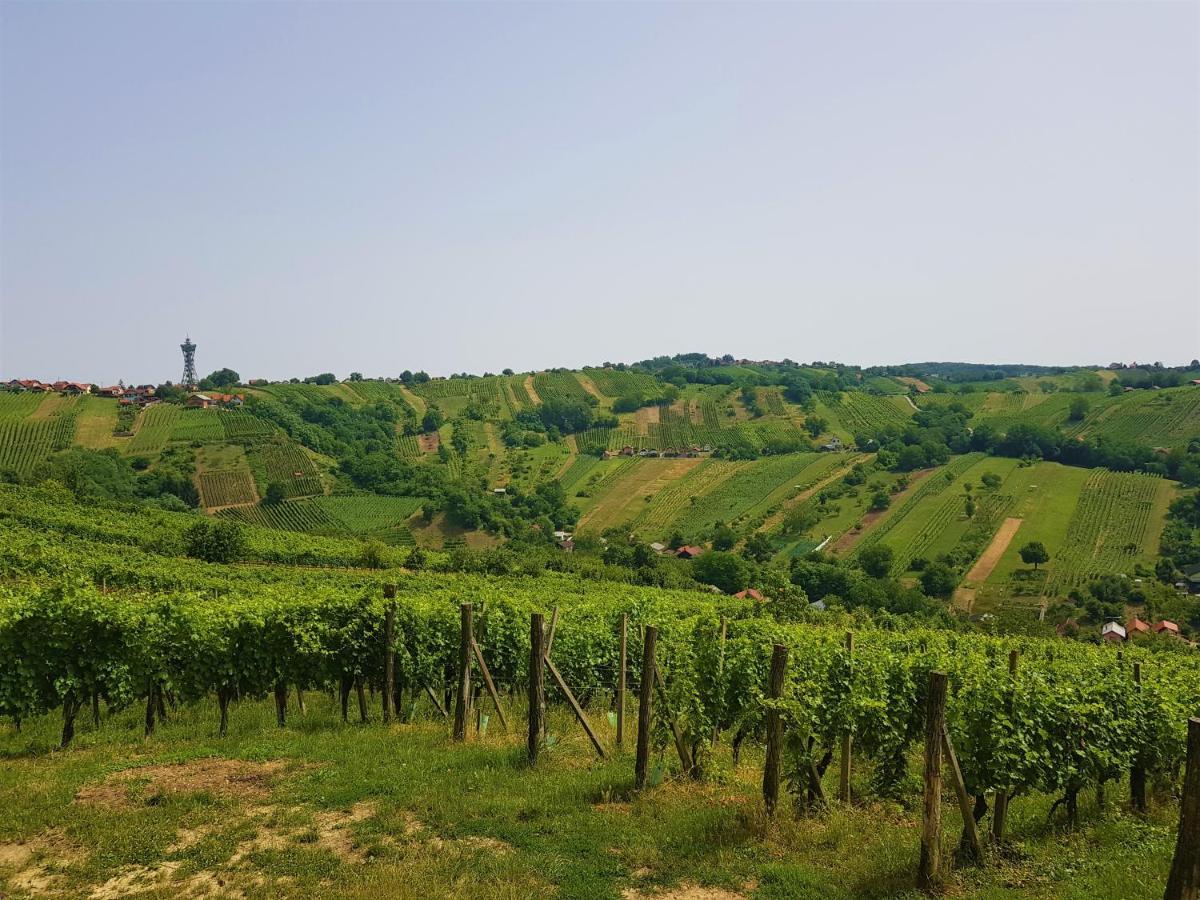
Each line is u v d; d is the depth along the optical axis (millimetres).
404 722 15453
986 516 111000
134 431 134375
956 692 10930
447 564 79500
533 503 133625
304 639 15320
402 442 169750
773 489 138125
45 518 63531
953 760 8898
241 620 15219
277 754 12117
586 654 19203
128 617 13859
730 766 12633
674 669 12867
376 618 16391
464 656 13594
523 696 18547
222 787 10484
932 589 91125
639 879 8172
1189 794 6395
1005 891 8039
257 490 121438
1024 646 28266
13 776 10711
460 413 188875
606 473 154250
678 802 10391
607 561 100875
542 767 11750
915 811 10945
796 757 10641
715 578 95812
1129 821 11211
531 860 8414
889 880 8219
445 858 8383
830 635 15625
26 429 127188
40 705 13023
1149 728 12172
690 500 137000
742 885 8086
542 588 61719
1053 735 10562
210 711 16688
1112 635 69000
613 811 10039
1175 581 86938
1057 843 9875
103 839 8594
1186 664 27062
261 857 8289
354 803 10016
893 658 11875
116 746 12875
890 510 119375
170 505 106812
